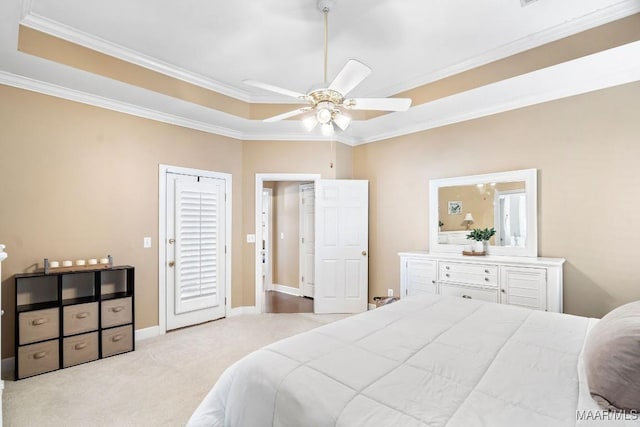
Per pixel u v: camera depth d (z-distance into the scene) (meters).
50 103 3.20
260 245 4.83
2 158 2.96
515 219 3.58
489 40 2.89
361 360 1.48
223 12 2.50
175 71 3.40
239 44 2.96
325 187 4.81
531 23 2.64
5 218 2.97
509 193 3.63
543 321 2.02
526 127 3.52
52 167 3.21
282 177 4.83
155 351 3.37
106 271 3.55
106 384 2.68
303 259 5.96
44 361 2.88
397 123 4.37
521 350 1.60
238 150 4.75
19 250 3.03
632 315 1.35
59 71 2.87
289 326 4.18
